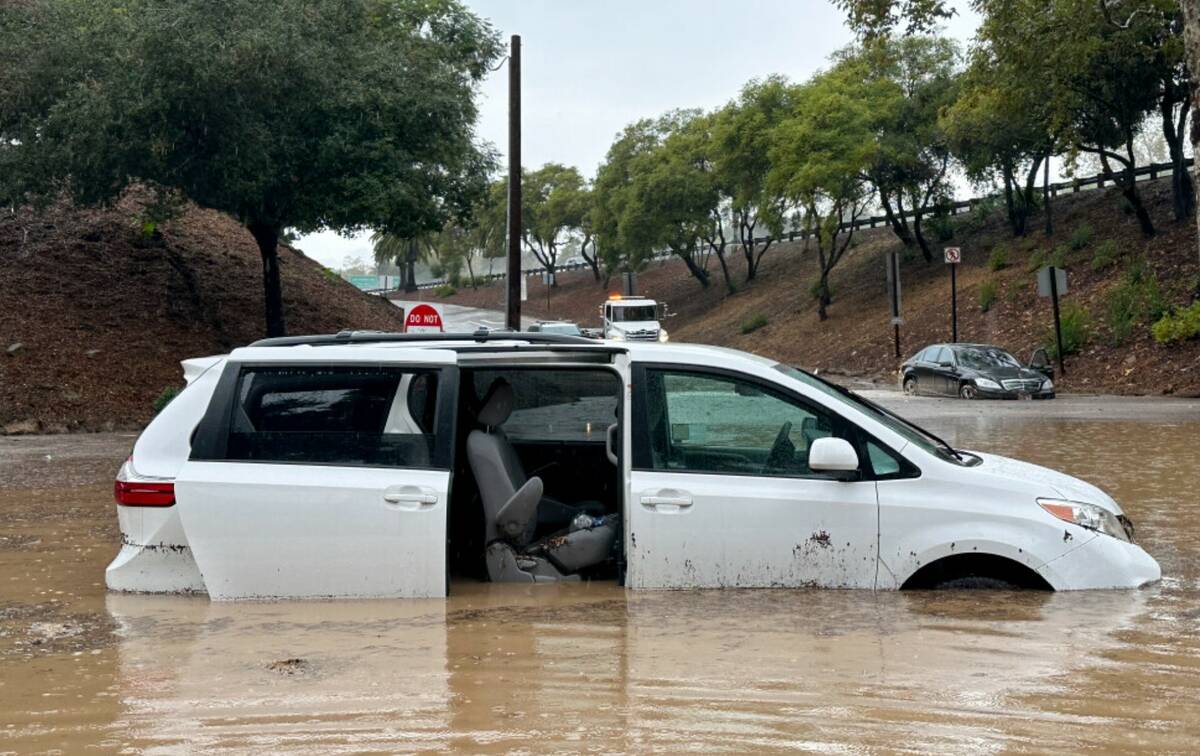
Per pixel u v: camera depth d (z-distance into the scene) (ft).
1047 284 105.09
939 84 163.02
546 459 23.09
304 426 19.43
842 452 18.60
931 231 187.62
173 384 84.33
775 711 13.43
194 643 16.88
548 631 17.12
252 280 112.57
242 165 83.71
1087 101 120.26
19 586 21.83
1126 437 52.06
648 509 19.03
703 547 18.99
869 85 165.68
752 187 198.59
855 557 18.86
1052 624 16.99
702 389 19.48
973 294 142.92
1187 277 111.55
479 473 20.58
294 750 12.47
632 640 16.53
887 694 13.98
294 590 19.10
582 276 337.72
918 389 98.22
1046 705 13.51
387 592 19.10
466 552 21.08
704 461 19.33
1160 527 27.04
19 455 55.62
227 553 19.03
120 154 82.74
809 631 16.75
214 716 13.66
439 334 20.81
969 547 18.58
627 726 13.01
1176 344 99.04
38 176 85.56
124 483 19.97
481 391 22.88
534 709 13.65
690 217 236.02
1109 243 128.06
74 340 86.12
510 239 88.94
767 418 19.42
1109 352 104.47
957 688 14.17
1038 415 69.00
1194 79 64.80
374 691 14.47
